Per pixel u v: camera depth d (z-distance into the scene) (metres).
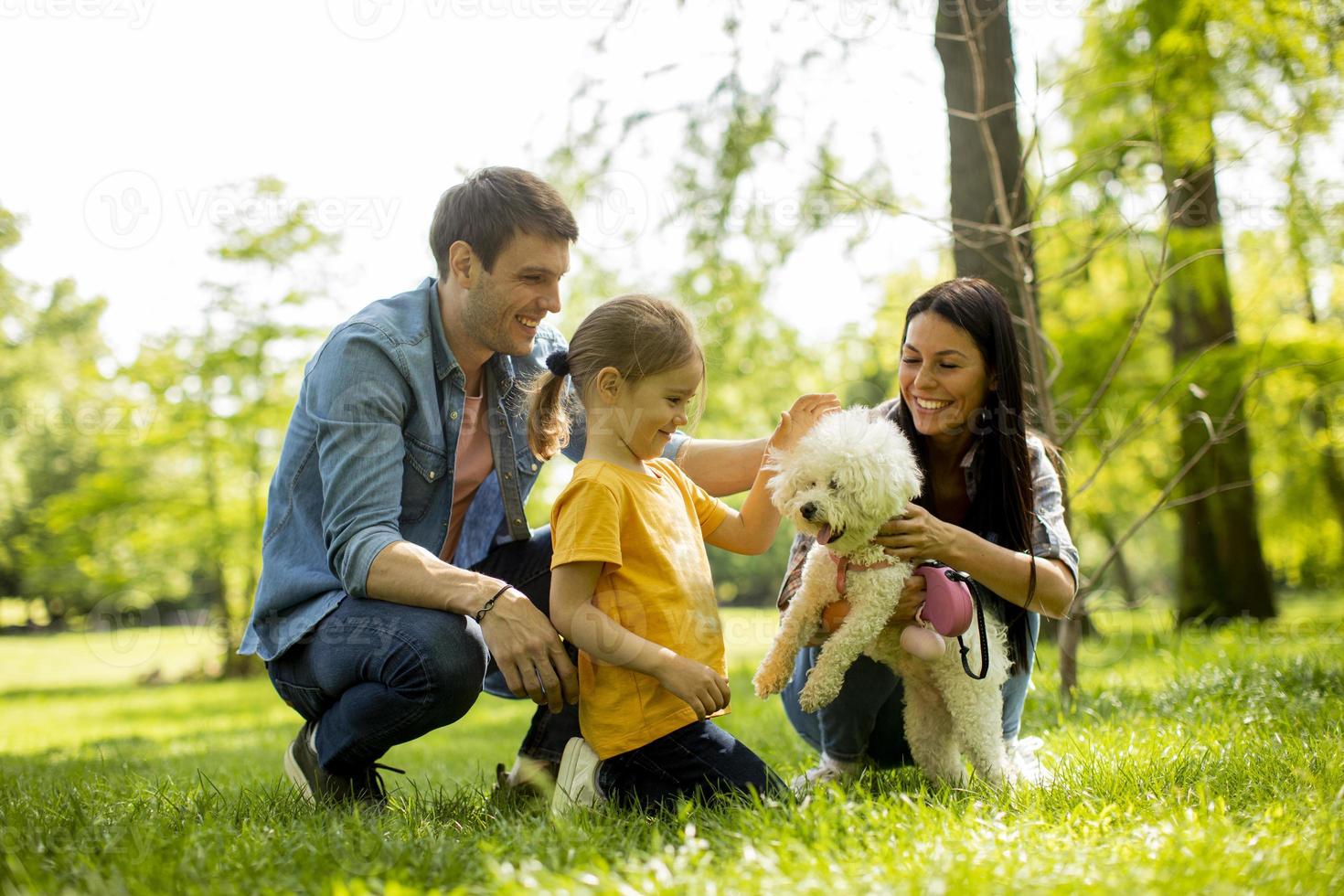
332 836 2.03
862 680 2.81
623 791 2.48
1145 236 8.17
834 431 2.45
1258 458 10.84
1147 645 6.29
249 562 17.86
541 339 3.15
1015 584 2.59
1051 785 2.54
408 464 2.74
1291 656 4.82
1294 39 6.33
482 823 2.37
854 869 1.74
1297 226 7.95
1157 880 1.64
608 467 2.51
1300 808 2.10
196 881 1.74
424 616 2.46
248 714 10.08
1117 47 7.11
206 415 16.62
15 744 6.89
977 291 2.73
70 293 15.09
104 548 18.14
